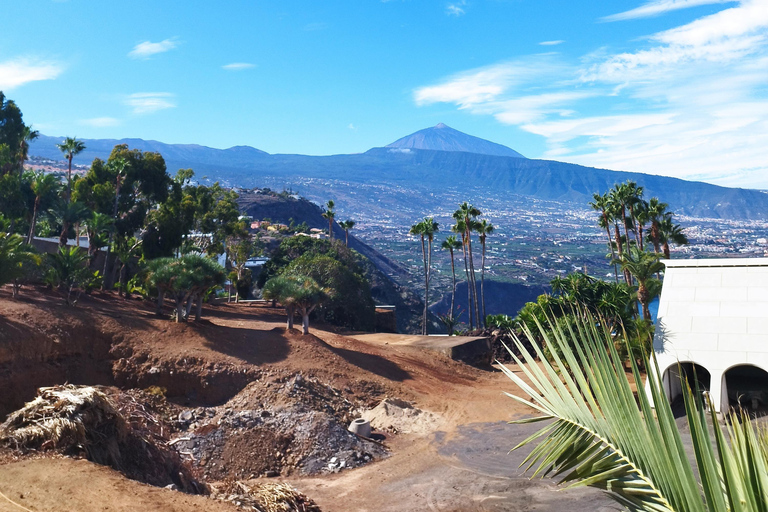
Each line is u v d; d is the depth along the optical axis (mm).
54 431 13531
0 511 10172
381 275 183250
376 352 48688
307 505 14945
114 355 35000
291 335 43812
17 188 66562
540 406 4074
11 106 77812
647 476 3344
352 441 29484
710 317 34688
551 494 22156
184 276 39531
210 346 38125
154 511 11352
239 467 26562
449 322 89250
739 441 3412
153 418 19031
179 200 70188
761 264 36281
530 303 45625
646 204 73812
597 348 3736
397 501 22828
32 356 31625
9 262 35469
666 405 3219
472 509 21328
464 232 91688
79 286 44156
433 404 38781
